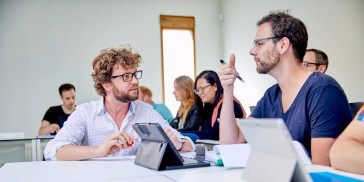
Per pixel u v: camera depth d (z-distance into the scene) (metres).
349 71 4.17
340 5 4.27
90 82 6.14
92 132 1.84
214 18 7.15
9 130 5.66
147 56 6.55
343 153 0.96
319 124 1.31
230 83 1.61
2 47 5.71
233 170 1.13
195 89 3.10
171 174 1.10
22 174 1.24
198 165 1.24
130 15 6.48
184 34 6.93
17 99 5.74
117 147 1.54
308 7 4.79
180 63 6.87
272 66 1.51
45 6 5.98
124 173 1.16
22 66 5.80
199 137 2.91
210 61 7.07
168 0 6.79
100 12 6.29
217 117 2.92
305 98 1.42
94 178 1.08
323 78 1.40
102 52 1.91
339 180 0.83
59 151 1.64
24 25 5.86
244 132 0.84
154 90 6.56
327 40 4.50
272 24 1.51
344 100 1.34
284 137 0.69
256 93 6.00
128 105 1.92
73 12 6.13
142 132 1.34
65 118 4.99
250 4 6.12
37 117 5.82
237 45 6.60
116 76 1.76
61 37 6.04
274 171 0.75
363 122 0.95
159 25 6.68
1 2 5.74
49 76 5.93
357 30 4.04
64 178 1.11
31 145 3.57
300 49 1.50
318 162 1.27
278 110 1.60
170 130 1.88
